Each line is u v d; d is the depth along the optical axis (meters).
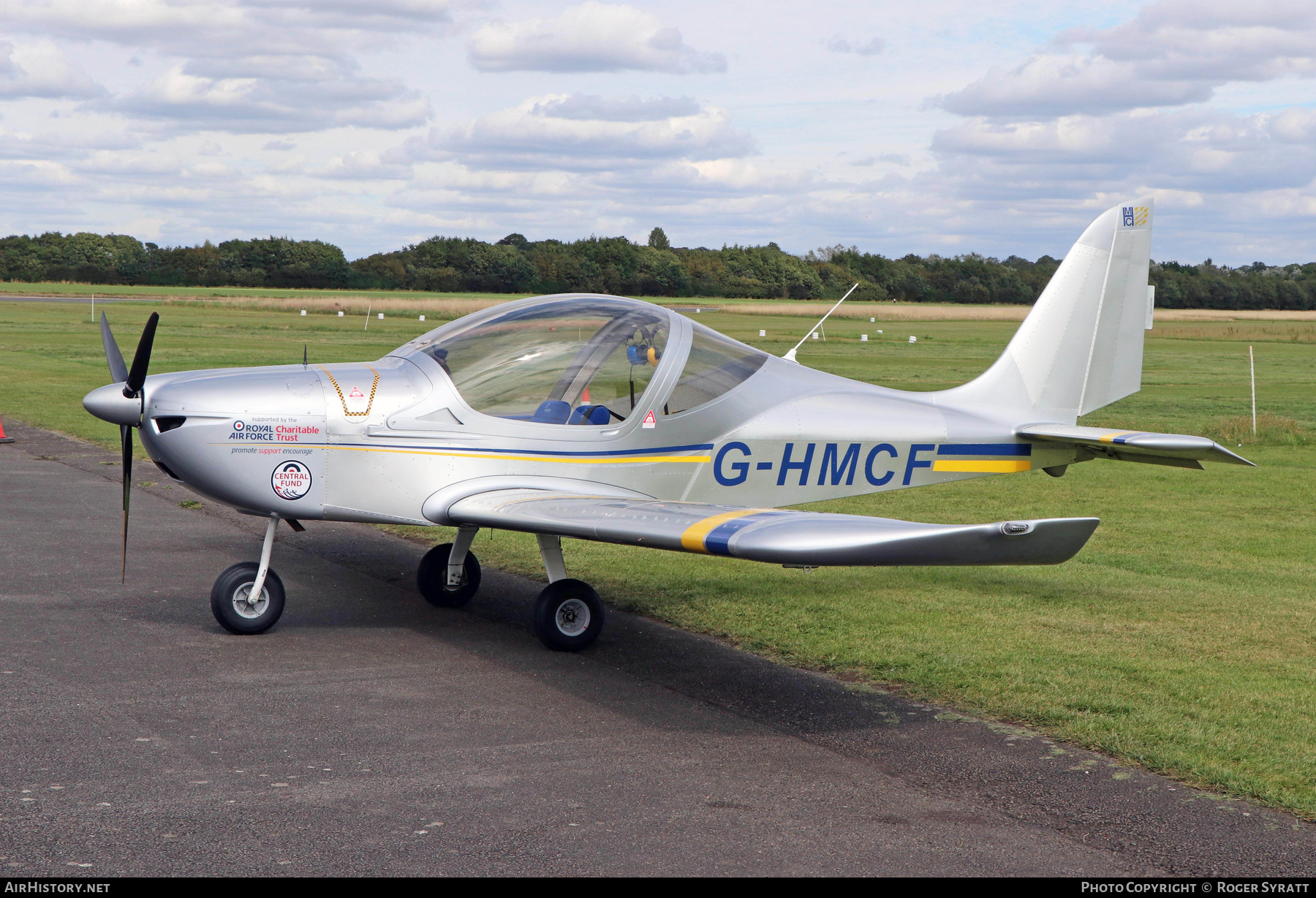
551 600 5.05
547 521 4.69
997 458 6.66
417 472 5.33
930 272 111.69
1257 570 7.27
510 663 4.90
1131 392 7.20
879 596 6.35
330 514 5.30
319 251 112.44
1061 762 3.79
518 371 5.55
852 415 6.21
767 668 4.89
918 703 4.43
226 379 5.24
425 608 5.88
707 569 7.02
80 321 43.78
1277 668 4.98
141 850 2.93
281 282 110.56
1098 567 7.35
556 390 5.58
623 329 5.73
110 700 4.20
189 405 5.07
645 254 111.50
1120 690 4.61
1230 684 4.72
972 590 6.55
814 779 3.59
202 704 4.18
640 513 4.71
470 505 5.11
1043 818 3.31
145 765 3.54
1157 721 4.22
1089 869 2.98
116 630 5.23
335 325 46.06
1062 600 6.30
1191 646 5.35
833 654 5.09
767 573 6.93
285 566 6.79
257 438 5.12
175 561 6.82
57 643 4.97
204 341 31.89
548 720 4.13
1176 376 29.41
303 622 5.52
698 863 2.95
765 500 6.07
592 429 5.59
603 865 2.92
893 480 6.37
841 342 42.84
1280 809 3.44
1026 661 5.02
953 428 6.50
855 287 6.57
